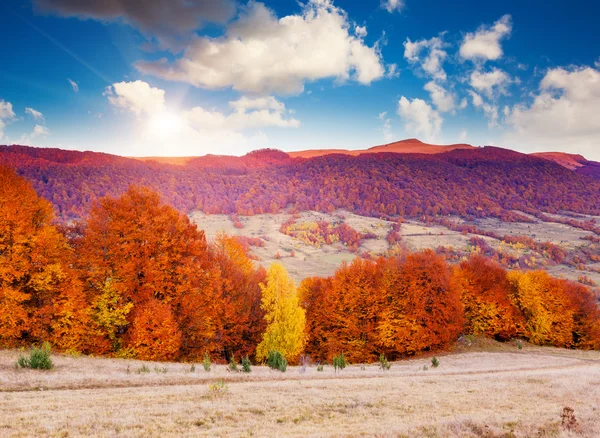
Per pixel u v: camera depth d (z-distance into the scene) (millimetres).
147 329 26203
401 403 14438
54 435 9258
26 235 24562
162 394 14523
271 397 14680
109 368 21016
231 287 35219
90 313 25922
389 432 9898
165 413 11703
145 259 27719
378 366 33281
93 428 9898
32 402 12312
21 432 9266
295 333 32312
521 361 35031
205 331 31312
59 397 13234
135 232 28234
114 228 27812
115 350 27156
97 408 11930
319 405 13750
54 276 24828
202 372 21578
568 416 10875
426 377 22906
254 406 13039
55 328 24438
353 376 23469
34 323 23938
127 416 11102
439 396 15969
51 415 10852
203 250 33125
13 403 12078
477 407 13930
